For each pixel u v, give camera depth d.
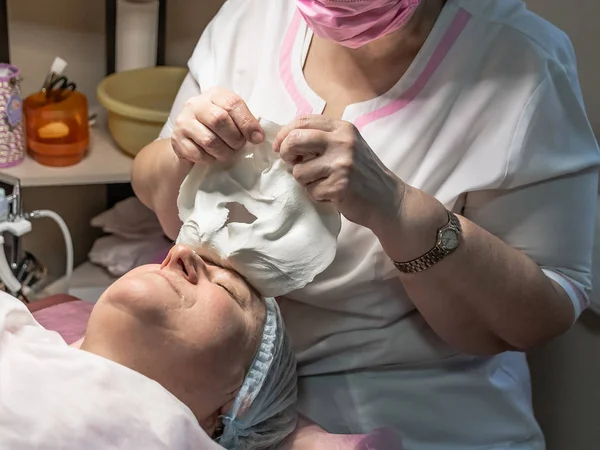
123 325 0.78
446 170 1.01
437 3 1.03
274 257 0.83
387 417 1.09
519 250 1.04
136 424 0.72
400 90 1.02
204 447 0.76
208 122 0.85
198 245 0.87
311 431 1.00
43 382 0.72
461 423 1.12
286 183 0.84
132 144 1.54
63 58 1.67
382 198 0.86
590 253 1.08
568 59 1.06
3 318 0.78
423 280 0.96
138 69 1.63
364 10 0.92
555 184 1.02
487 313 1.01
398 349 1.09
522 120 0.99
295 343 1.10
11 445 0.69
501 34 1.01
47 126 1.47
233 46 1.17
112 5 1.61
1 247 1.24
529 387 1.25
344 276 1.04
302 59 1.10
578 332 1.43
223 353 0.80
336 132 0.82
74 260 1.84
